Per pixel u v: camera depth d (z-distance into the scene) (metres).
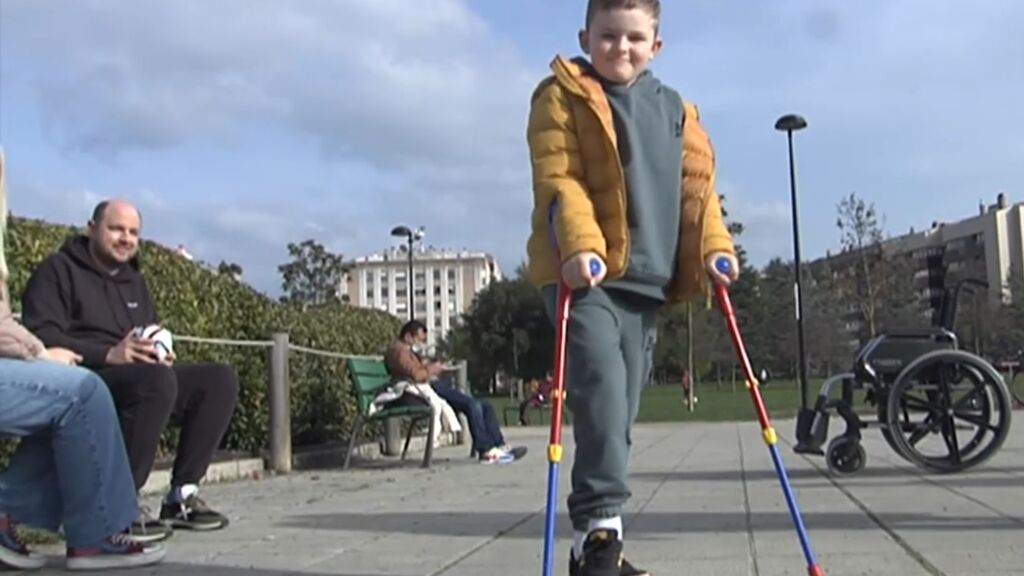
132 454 5.19
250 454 9.72
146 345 5.25
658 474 8.39
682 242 3.61
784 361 68.00
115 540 4.53
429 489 7.89
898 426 7.58
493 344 67.94
